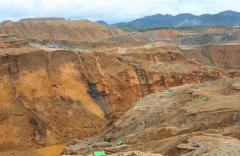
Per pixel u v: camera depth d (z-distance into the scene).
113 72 105.75
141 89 107.88
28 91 91.06
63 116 90.81
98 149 57.19
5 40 109.44
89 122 92.06
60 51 100.81
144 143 54.97
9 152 79.25
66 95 95.06
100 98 100.12
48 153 79.44
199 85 79.31
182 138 50.66
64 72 98.31
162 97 74.81
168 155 47.47
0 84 88.81
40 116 88.38
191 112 62.03
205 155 39.91
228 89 72.44
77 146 65.00
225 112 59.59
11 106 87.19
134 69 109.94
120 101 102.44
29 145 83.56
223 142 45.66
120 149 54.16
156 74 111.88
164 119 64.25
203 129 57.81
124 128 68.25
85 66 102.94
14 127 84.50
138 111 71.50
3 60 91.50
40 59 96.38
